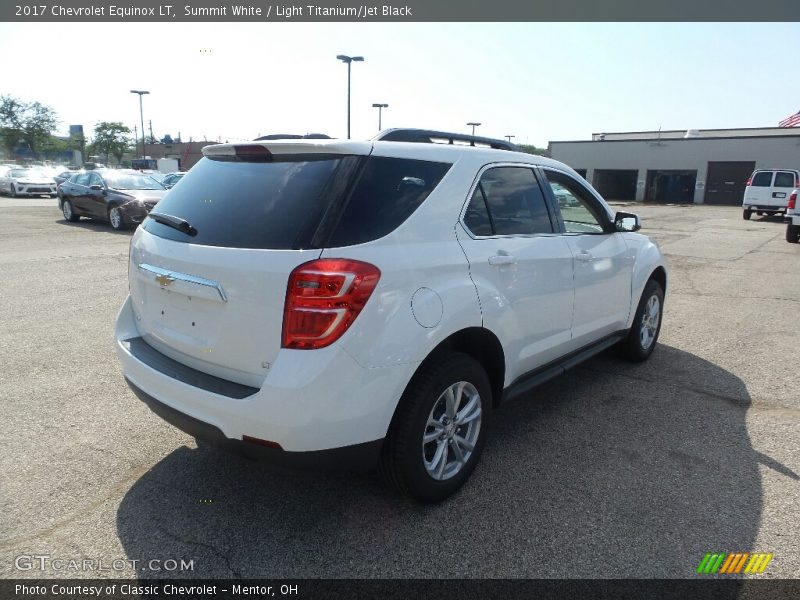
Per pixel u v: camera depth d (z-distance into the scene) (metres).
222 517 2.82
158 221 3.02
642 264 4.79
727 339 5.96
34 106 61.94
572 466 3.33
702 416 4.04
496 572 2.44
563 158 46.25
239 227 2.60
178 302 2.78
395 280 2.51
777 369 5.02
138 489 3.05
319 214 2.46
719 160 39.28
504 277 3.14
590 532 2.71
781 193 22.06
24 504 2.89
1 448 3.45
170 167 44.53
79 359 5.00
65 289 7.71
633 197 44.22
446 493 2.94
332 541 2.64
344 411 2.40
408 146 2.88
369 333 2.42
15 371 4.70
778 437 3.71
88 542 2.62
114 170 16.08
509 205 3.38
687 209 32.66
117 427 3.74
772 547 2.60
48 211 20.66
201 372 2.70
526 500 2.97
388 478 2.78
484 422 3.14
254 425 2.38
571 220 3.99
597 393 4.46
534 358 3.53
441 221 2.87
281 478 3.18
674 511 2.88
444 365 2.78
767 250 13.27
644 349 5.13
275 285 2.36
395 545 2.62
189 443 3.55
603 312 4.27
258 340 2.43
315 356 2.34
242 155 2.94
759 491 3.07
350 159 2.63
